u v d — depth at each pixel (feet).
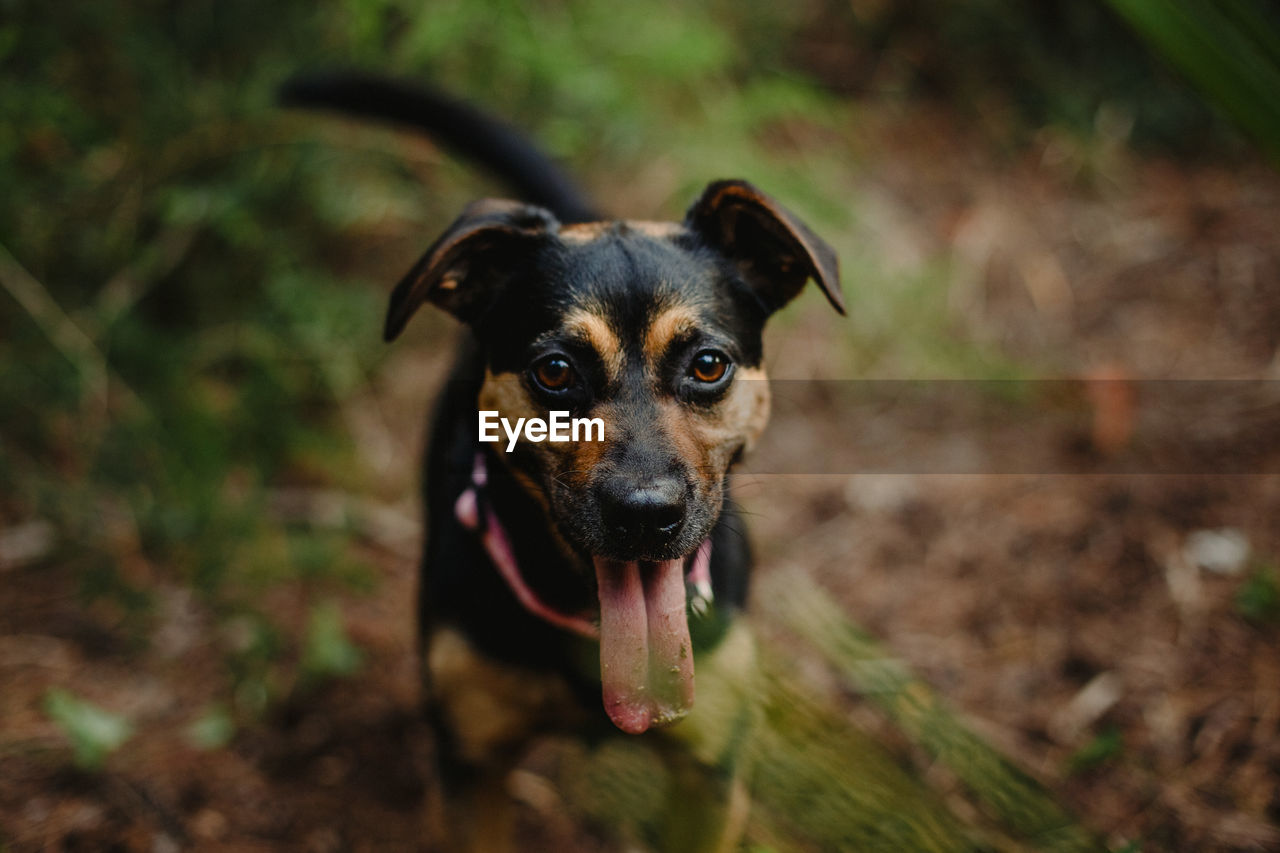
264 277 12.99
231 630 10.46
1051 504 12.01
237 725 9.37
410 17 13.51
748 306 7.38
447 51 13.64
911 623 10.65
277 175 12.92
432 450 9.32
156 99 12.55
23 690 9.47
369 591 11.22
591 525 6.15
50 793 8.43
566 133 13.82
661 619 6.34
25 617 10.32
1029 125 19.42
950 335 14.83
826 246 7.19
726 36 16.67
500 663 7.07
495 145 11.55
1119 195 18.15
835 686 9.74
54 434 12.04
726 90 16.39
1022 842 7.13
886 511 12.28
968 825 7.29
